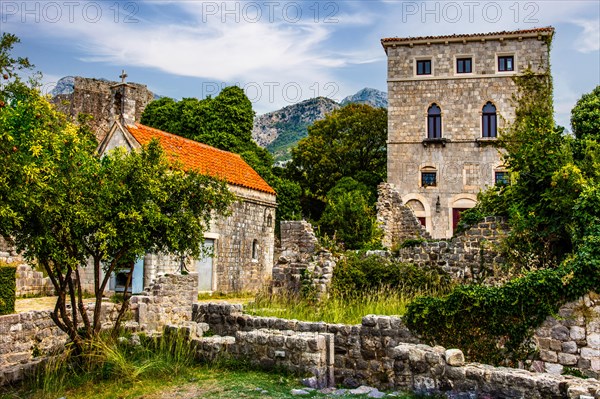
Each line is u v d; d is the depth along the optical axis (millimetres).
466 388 9094
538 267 17375
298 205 46156
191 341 12133
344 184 46094
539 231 17516
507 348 11508
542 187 18000
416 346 10219
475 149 40375
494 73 40344
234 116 47219
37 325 14016
